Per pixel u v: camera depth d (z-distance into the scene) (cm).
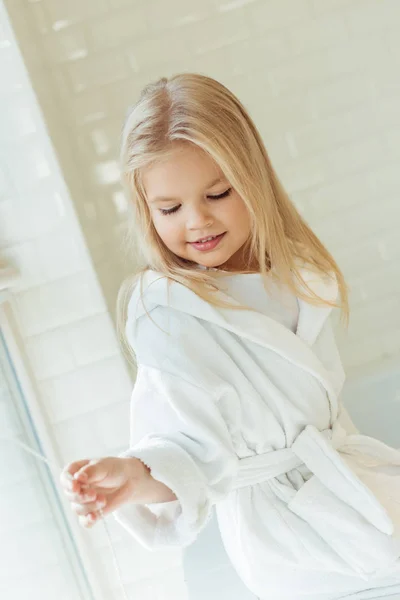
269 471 128
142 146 118
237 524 130
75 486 96
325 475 125
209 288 125
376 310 245
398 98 237
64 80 226
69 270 180
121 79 227
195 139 116
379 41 234
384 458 133
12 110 175
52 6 222
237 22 228
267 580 131
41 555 171
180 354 120
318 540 125
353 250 243
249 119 131
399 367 223
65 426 185
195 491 113
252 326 124
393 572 127
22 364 180
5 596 154
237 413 124
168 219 121
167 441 118
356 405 220
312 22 231
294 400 128
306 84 233
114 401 185
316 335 132
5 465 164
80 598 182
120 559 192
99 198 230
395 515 125
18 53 173
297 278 132
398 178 241
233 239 123
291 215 138
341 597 130
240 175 120
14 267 179
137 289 127
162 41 227
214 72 230
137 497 109
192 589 157
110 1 223
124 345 186
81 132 228
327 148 237
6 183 178
